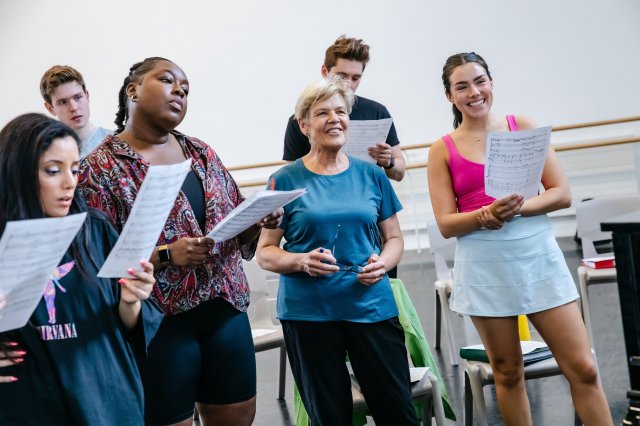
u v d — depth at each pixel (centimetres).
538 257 271
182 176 193
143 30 908
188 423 232
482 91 278
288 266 266
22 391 177
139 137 241
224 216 246
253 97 895
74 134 185
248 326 247
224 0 888
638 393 226
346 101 277
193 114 908
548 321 271
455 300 284
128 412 188
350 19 862
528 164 255
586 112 821
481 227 273
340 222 268
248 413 243
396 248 279
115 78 919
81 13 918
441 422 288
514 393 279
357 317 266
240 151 905
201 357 237
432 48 846
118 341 190
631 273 225
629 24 807
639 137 772
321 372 268
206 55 899
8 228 155
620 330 461
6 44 933
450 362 446
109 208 229
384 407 270
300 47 880
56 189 179
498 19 830
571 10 816
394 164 358
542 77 827
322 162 277
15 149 176
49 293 182
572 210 777
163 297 228
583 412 270
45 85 395
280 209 247
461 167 280
